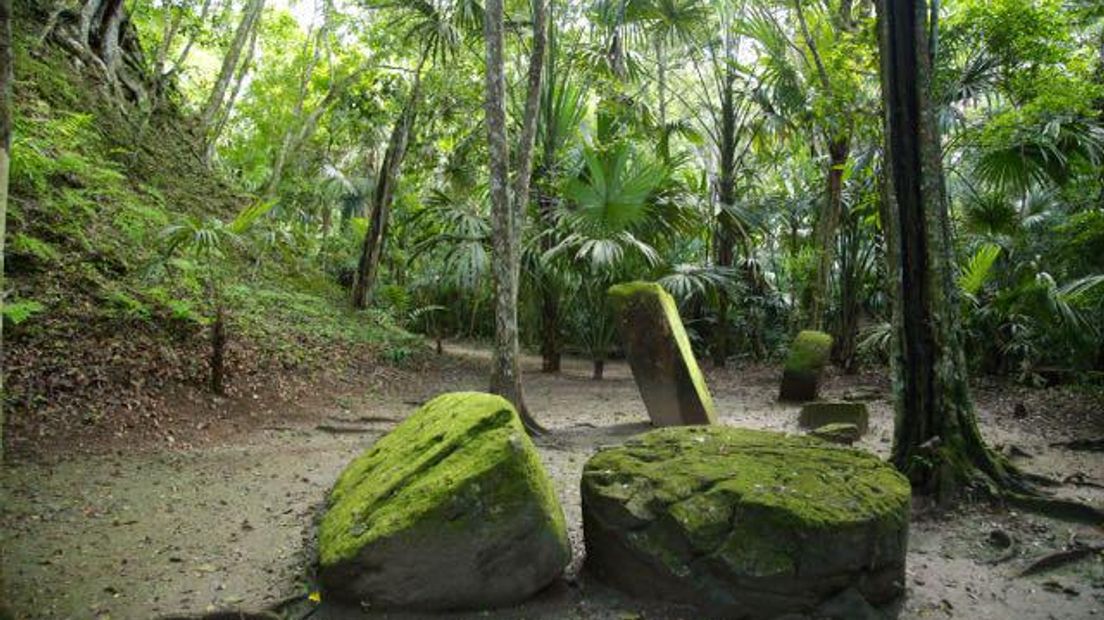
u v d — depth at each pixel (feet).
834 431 19.45
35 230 23.17
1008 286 30.35
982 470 14.55
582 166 31.99
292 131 54.75
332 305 39.11
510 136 36.96
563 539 9.70
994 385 30.17
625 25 35.40
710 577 9.11
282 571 10.66
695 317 44.09
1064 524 12.93
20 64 30.66
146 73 43.27
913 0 15.26
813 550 8.77
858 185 33.91
